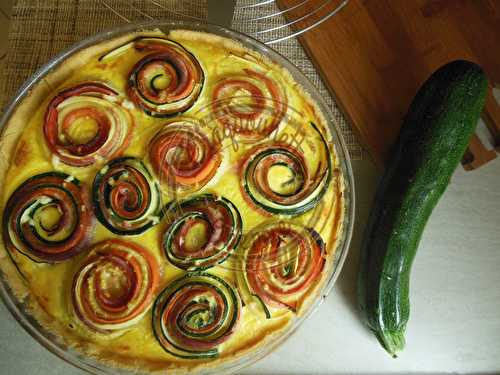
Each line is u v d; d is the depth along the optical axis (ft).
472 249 1.75
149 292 1.31
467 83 1.51
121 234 1.33
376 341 1.67
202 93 1.43
